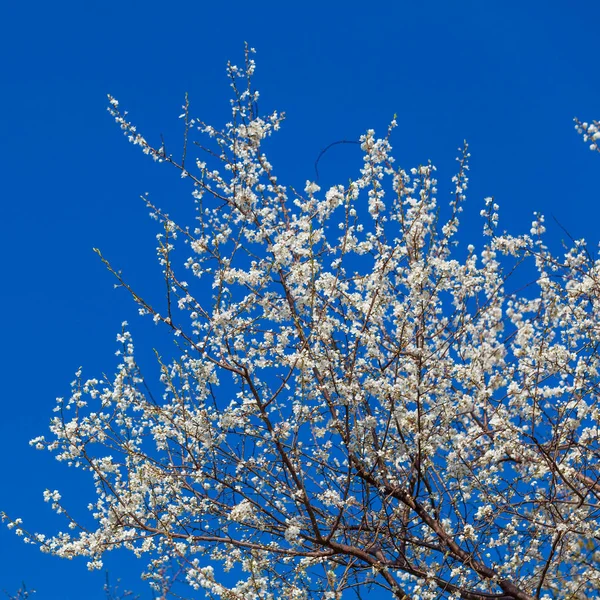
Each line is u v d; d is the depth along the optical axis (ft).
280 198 22.54
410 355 21.20
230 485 21.62
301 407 20.57
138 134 20.80
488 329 26.78
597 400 22.16
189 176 21.06
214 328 19.77
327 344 21.12
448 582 20.80
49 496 22.22
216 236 19.79
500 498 22.48
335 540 22.75
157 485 22.84
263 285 20.72
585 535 21.44
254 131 21.62
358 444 20.86
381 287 21.40
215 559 21.90
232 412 20.75
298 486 19.90
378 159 22.54
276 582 21.45
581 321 25.50
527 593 22.26
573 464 23.13
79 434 22.09
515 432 21.38
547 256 25.84
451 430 22.40
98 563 21.39
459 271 24.25
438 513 22.59
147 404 22.61
